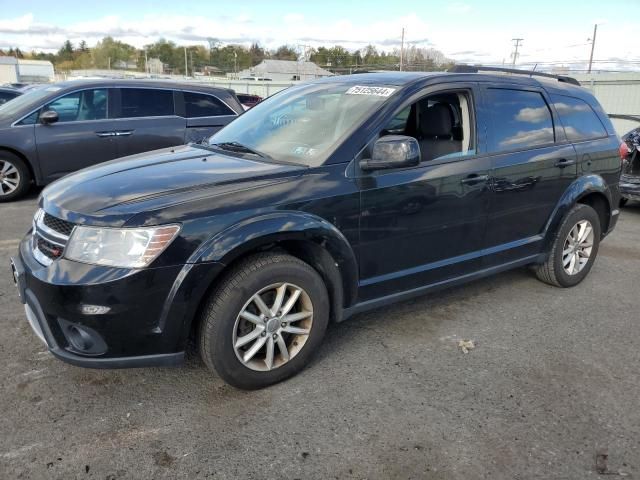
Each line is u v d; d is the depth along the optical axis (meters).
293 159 3.32
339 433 2.71
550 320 4.12
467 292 4.65
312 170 3.11
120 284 2.55
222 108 8.56
